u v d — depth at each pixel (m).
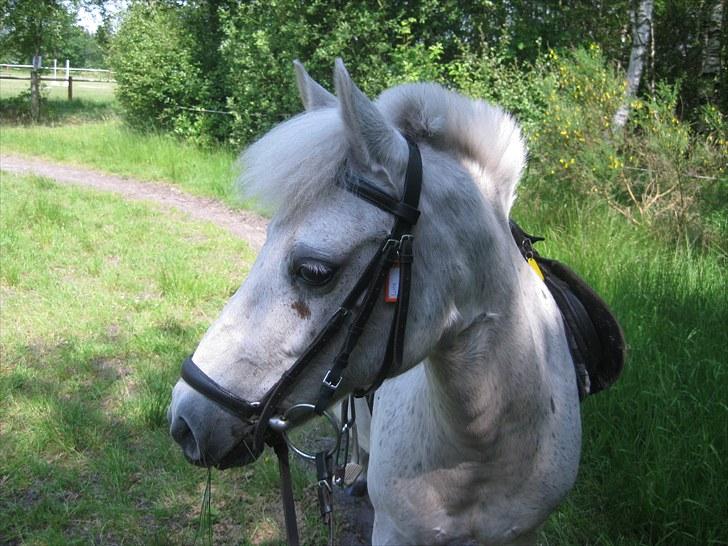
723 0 9.76
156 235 7.75
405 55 10.30
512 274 1.79
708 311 4.46
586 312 2.38
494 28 10.84
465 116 1.74
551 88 7.39
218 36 13.55
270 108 11.34
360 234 1.51
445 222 1.62
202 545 3.16
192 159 11.91
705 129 7.59
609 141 6.88
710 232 6.05
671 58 10.88
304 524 3.32
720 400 3.47
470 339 1.73
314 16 11.09
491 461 1.88
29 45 18.77
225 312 1.61
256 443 1.57
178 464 3.71
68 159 12.54
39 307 5.67
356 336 1.54
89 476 3.64
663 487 3.01
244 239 7.86
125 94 14.27
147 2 14.98
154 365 4.76
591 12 11.11
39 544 3.14
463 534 2.02
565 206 6.46
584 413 3.59
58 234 7.55
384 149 1.52
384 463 2.03
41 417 4.06
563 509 3.14
